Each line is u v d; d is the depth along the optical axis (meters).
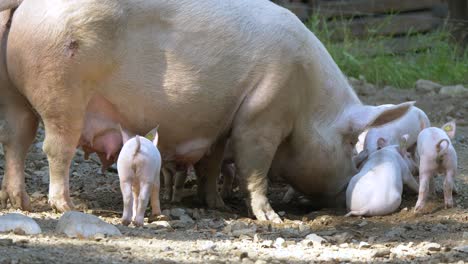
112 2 15.82
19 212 16.22
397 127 18.92
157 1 16.28
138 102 16.41
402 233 15.43
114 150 16.61
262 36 16.89
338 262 13.13
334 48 32.31
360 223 16.31
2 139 16.47
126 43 16.06
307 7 35.06
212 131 17.17
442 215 16.64
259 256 13.34
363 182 16.88
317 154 17.62
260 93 16.83
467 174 20.17
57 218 15.55
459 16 35.09
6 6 15.85
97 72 15.92
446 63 32.88
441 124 26.31
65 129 16.00
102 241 13.77
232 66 16.78
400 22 35.84
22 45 15.71
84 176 20.11
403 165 17.44
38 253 12.58
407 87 31.89
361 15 35.91
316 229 16.00
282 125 17.14
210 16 16.64
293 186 18.33
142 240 14.06
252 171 17.05
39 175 19.80
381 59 32.47
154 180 15.15
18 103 16.53
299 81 17.16
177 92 16.52
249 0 17.20
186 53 16.47
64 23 15.55
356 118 17.73
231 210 18.12
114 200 18.12
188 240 14.38
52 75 15.66
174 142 17.05
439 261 13.30
